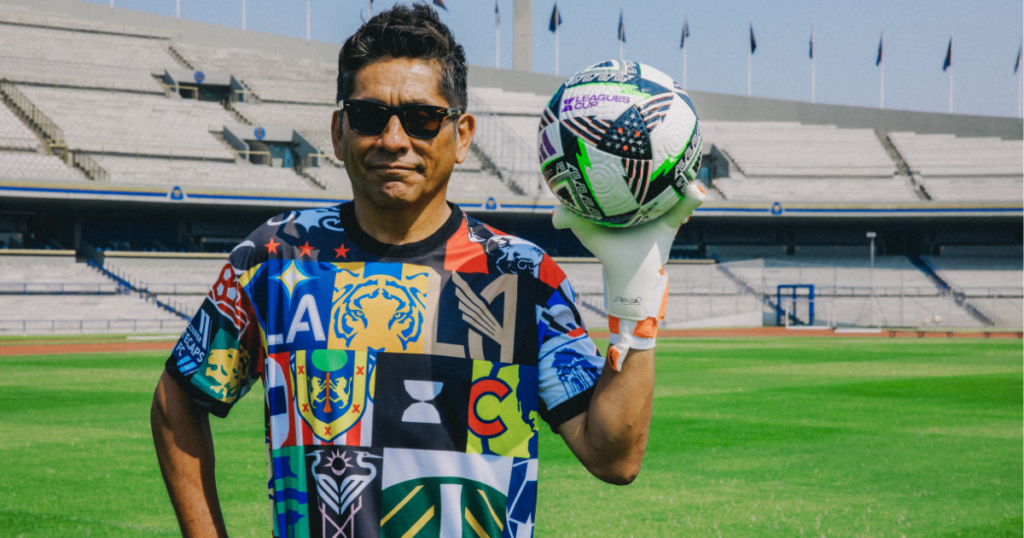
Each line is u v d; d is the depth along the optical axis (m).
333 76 47.72
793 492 6.03
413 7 1.89
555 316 1.87
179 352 1.91
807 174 48.97
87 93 39.28
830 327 39.41
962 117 53.72
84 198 32.38
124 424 9.12
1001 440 8.35
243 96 44.03
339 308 1.82
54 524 5.04
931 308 43.41
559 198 1.77
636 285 1.70
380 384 1.79
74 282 33.78
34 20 41.34
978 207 42.41
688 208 1.70
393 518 1.76
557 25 52.09
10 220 37.16
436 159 1.81
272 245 1.89
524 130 48.50
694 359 19.89
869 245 48.69
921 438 8.45
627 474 1.82
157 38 44.69
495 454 1.81
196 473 1.91
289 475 1.80
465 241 1.90
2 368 16.42
